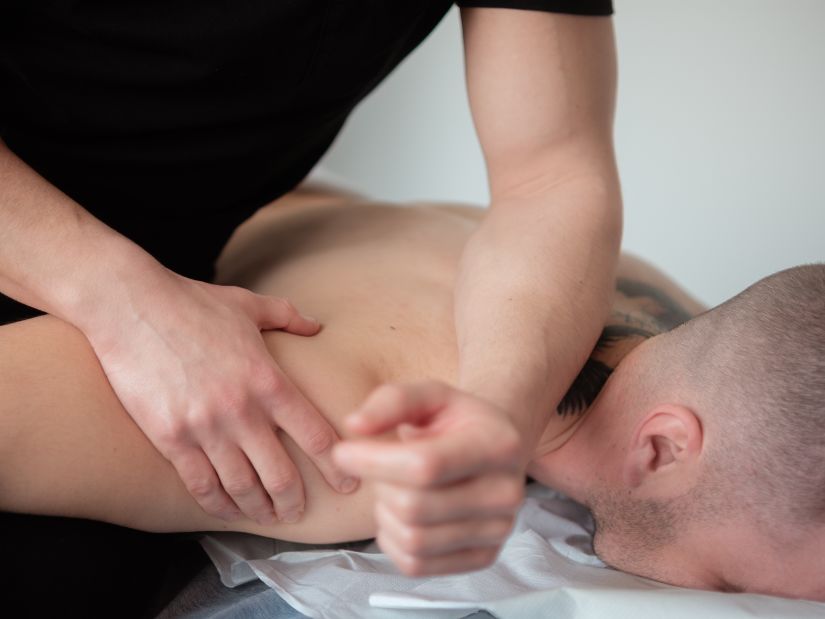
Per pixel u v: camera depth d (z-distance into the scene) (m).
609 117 1.06
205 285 0.87
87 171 0.99
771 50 1.99
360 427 0.53
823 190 1.97
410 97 2.44
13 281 0.84
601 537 0.99
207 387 0.80
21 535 0.81
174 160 1.00
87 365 0.83
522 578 0.89
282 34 0.94
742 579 0.92
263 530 0.92
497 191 1.05
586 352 0.88
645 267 1.40
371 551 0.98
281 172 1.14
